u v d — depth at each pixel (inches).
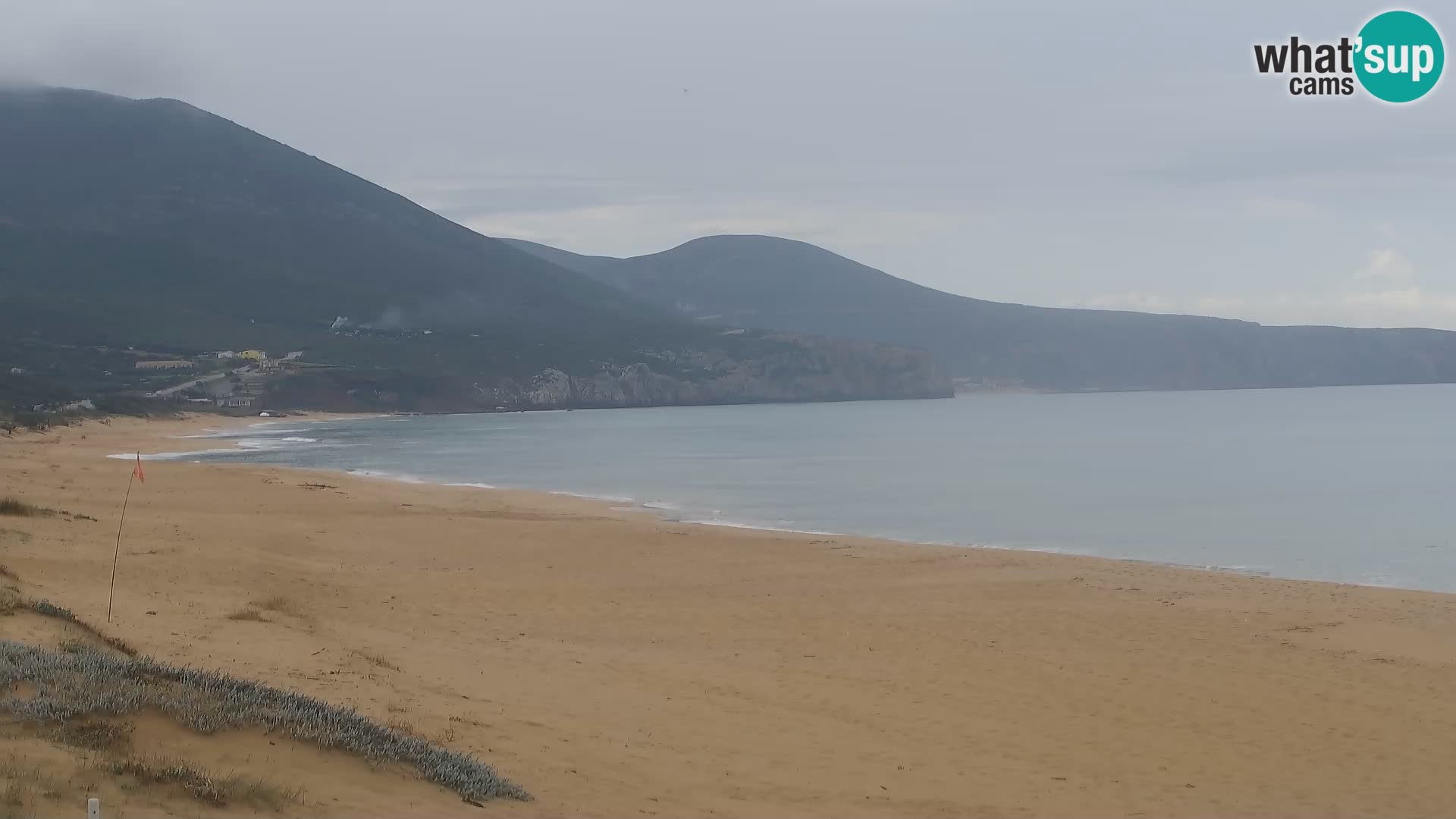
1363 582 984.9
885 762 420.5
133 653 444.1
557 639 636.1
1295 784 412.8
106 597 577.0
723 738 437.7
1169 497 1801.2
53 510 1022.4
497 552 1027.9
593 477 2220.7
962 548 1115.9
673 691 514.9
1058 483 2081.7
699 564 985.5
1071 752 449.1
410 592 768.3
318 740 311.7
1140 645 653.3
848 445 3563.0
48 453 2301.9
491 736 394.3
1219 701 529.7
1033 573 951.0
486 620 682.8
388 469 2381.9
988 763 428.5
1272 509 1621.6
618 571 938.7
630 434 4562.0
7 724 277.1
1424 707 520.1
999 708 513.0
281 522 1150.3
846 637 674.2
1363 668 596.4
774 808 352.5
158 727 296.8
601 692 498.6
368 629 601.6
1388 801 395.9
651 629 690.2
